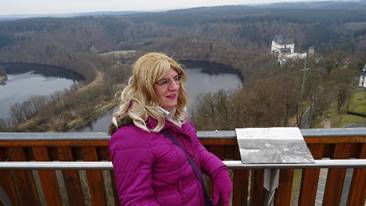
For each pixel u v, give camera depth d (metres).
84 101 64.06
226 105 31.84
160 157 1.42
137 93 1.44
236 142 2.00
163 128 1.47
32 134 2.05
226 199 1.71
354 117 32.31
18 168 1.91
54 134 2.04
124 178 1.37
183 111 1.62
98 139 1.98
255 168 1.77
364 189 2.10
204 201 1.62
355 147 1.98
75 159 2.10
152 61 1.43
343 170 2.06
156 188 1.48
